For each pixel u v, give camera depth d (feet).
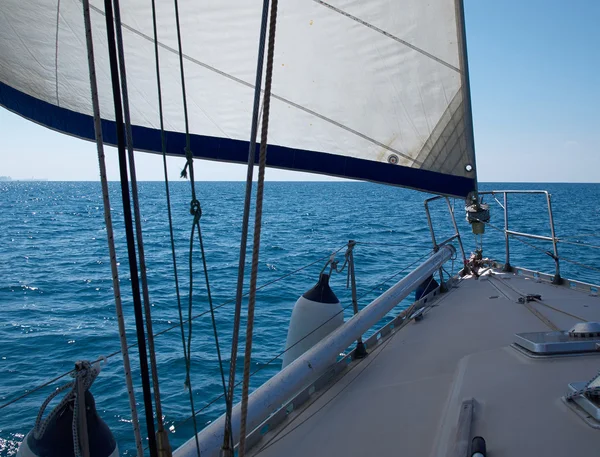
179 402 21.26
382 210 152.46
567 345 9.10
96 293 45.21
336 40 11.50
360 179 12.34
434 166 12.41
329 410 9.43
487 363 9.27
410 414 8.64
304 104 11.76
